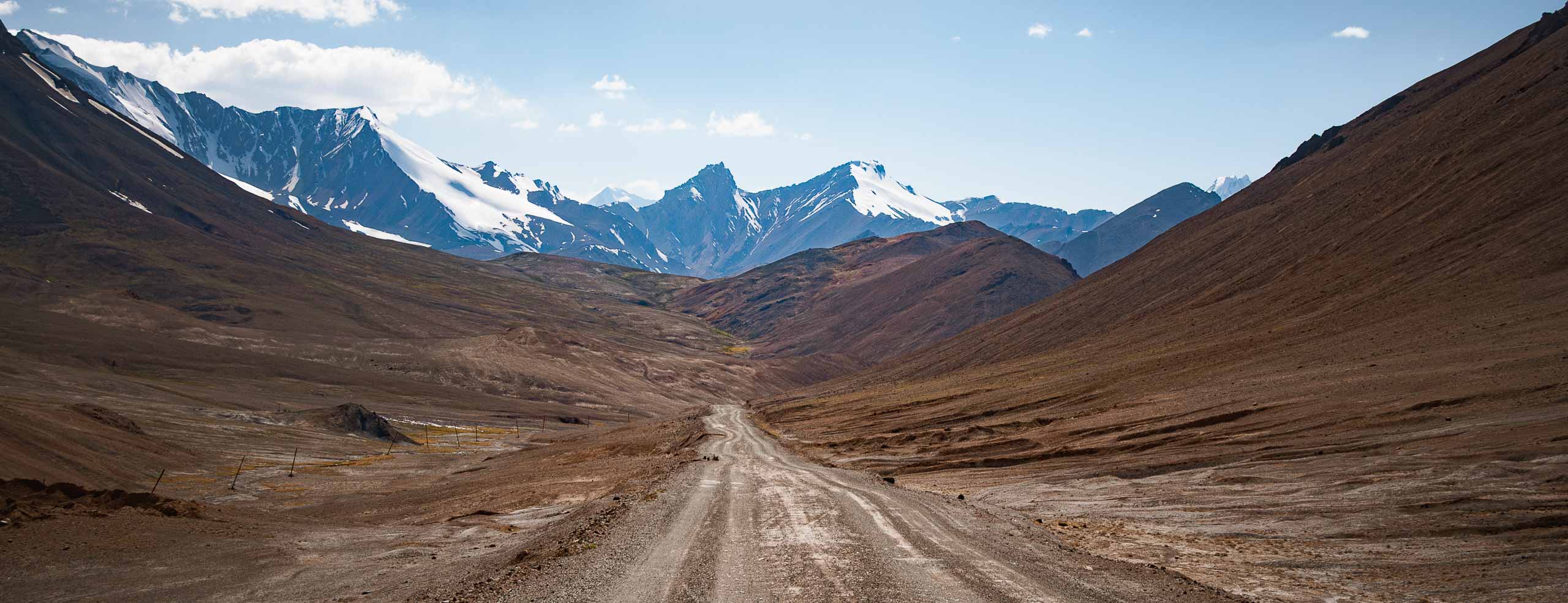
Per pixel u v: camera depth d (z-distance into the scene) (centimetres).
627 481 5200
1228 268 12850
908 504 3394
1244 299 10431
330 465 7712
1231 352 7769
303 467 7350
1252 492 3678
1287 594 1977
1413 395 4616
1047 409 7831
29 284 19575
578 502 4453
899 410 9950
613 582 1909
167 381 12712
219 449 7812
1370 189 11731
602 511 3375
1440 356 5309
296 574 2280
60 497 2627
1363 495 3238
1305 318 8175
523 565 2197
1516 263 6894
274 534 2842
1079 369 9762
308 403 12950
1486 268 7144
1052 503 4103
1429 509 2881
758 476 4919
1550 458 3112
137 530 2478
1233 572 2275
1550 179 7862
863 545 2361
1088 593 1770
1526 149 8806
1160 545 2719
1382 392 4872
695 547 2362
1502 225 7775
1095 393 7862
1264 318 9019
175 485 5672
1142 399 6750
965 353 16950
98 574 2058
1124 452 5281
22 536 2212
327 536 2962
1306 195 14362
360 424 10675
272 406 11806
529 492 5075
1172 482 4200
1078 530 3147
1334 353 6450
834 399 13712
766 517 2981
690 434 10494
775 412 13462
